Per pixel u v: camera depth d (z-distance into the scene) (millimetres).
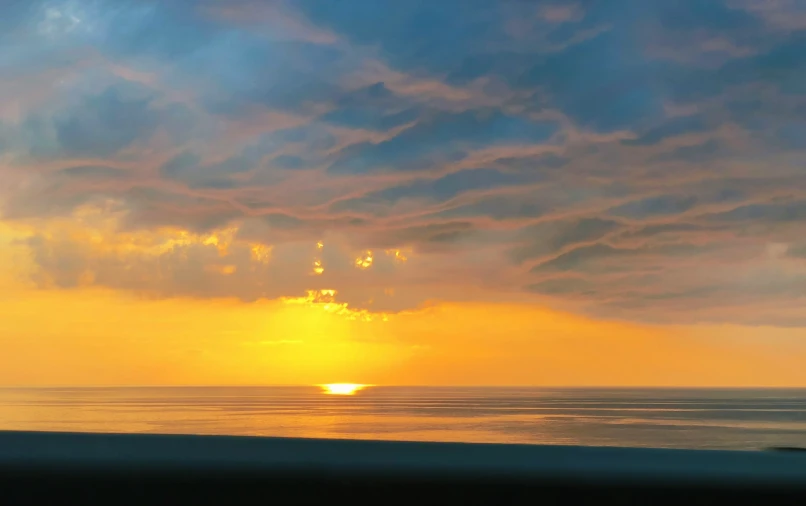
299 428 75688
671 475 1459
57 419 96938
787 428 76938
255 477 1520
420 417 110500
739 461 1514
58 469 1525
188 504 1510
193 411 134125
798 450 1577
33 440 1603
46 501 1534
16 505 1525
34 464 1531
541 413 132000
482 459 1528
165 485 1526
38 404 173875
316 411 136000
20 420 92188
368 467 1518
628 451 1570
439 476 1490
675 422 94312
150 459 1530
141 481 1524
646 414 126188
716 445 51094
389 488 1516
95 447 1568
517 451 1562
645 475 1465
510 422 93500
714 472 1461
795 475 1445
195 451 1552
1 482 1524
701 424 88688
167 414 118500
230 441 1597
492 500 1482
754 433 66375
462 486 1473
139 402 199625
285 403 194625
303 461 1521
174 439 1613
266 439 1616
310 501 1486
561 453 1553
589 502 1457
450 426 80688
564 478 1462
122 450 1555
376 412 135625
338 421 95312
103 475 1512
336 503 1484
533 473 1485
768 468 1476
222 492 1486
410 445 1595
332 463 1512
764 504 1422
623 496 1459
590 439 58469
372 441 1609
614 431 70375
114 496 1516
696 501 1434
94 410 138250
